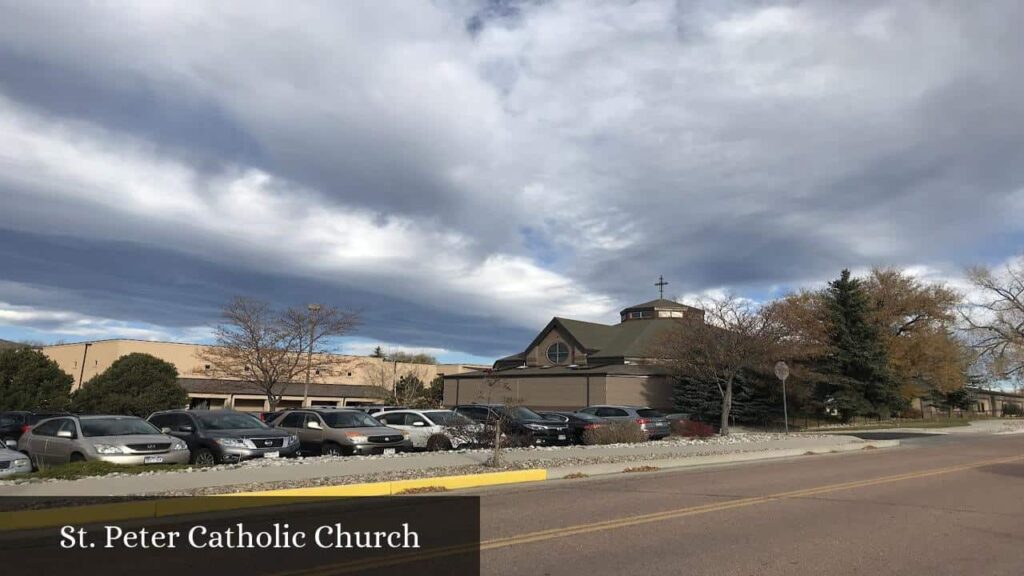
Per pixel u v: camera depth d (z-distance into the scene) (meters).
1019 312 50.62
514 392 45.66
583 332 48.97
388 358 80.88
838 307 43.25
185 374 52.84
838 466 17.09
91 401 34.00
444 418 20.33
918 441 27.17
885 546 7.62
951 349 46.62
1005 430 37.03
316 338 39.50
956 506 10.48
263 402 55.66
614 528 8.62
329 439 18.02
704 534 8.25
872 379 42.62
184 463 15.01
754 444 22.36
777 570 6.58
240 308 38.81
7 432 25.36
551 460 16.30
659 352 39.38
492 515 9.65
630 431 23.44
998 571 6.59
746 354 29.73
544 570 6.60
